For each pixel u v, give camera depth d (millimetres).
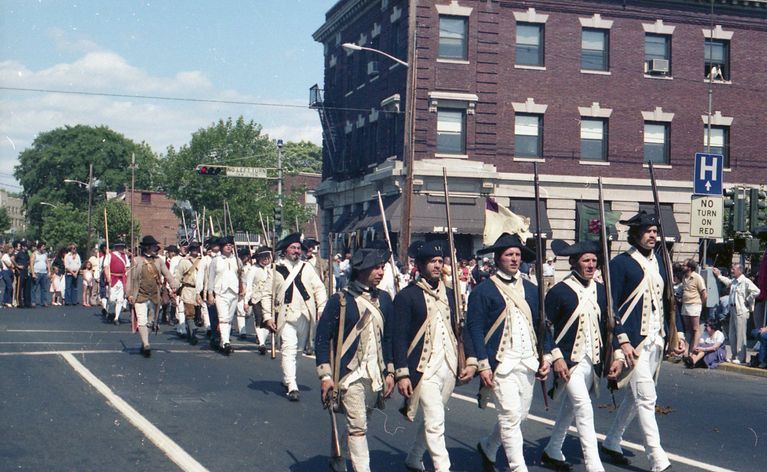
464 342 6859
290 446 8375
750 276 21453
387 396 6797
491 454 7430
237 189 58656
